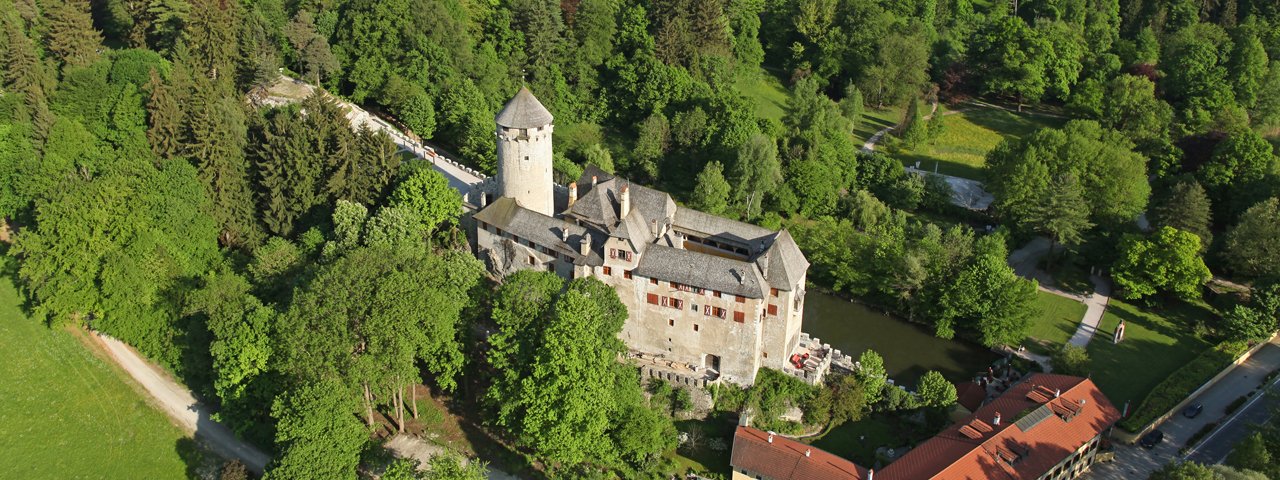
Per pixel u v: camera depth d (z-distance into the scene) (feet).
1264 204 522.47
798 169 587.68
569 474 362.33
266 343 356.79
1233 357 455.22
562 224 416.67
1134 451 398.83
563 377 348.18
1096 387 415.03
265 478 325.42
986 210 601.21
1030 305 463.42
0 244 451.94
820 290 518.37
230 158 450.71
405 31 602.85
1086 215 535.60
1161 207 553.64
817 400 399.03
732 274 385.29
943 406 403.95
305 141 451.12
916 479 345.10
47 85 508.94
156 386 391.45
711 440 388.78
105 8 640.17
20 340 405.59
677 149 609.83
